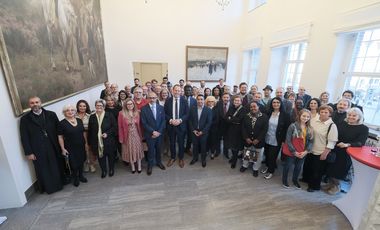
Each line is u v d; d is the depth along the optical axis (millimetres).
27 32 2213
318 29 3727
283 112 2836
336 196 2502
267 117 2857
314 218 2127
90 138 2801
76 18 3654
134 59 6457
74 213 2154
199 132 3115
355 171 2023
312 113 2688
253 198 2449
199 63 6941
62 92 2990
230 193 2543
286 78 5320
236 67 7316
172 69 6816
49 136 2396
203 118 3125
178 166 3244
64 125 2502
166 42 6555
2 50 1880
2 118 1986
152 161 3016
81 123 2672
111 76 6414
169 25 6457
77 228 1953
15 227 1957
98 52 5160
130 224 2012
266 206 2307
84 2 4152
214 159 3520
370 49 3059
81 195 2469
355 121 2330
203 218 2104
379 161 1821
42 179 2404
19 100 2107
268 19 5422
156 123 2955
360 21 2887
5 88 2000
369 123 3109
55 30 2836
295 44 4508
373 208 1450
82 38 3943
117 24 6094
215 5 6641
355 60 3312
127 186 2670
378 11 2623
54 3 2826
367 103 3141
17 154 2186
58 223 2012
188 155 3664
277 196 2494
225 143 3551
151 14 6258
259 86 5949
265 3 5523
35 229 1935
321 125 2477
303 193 2564
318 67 3752
